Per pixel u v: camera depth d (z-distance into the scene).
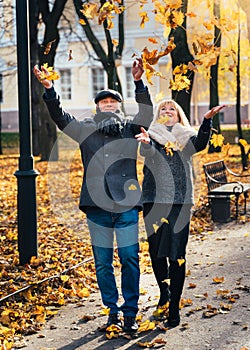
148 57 6.41
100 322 6.59
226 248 10.09
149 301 7.25
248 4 10.55
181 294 6.89
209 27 6.90
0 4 24.25
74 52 44.88
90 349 5.81
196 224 12.21
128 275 6.18
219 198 12.56
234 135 33.31
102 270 6.27
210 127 6.35
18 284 7.70
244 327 6.19
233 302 7.07
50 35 22.28
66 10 28.80
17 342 6.07
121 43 20.06
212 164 13.91
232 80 28.98
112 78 19.05
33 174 8.60
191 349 5.69
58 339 6.13
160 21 6.71
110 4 6.65
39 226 12.17
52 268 8.44
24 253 8.66
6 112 50.91
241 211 13.72
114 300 6.30
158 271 6.64
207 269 8.70
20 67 8.49
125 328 6.15
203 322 6.42
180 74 6.72
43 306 7.18
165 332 6.15
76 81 48.00
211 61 6.77
